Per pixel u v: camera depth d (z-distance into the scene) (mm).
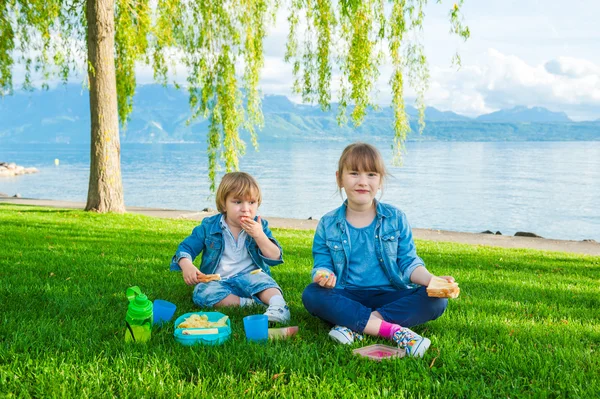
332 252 3568
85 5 12117
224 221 4141
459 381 2533
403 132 12266
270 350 2824
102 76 11781
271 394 2350
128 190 40438
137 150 188000
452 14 10219
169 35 12906
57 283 4551
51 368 2549
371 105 12016
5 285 4387
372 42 11578
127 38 12555
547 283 5652
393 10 11492
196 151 169250
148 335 3012
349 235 3578
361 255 3574
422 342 2926
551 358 2855
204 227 4121
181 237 8734
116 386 2432
